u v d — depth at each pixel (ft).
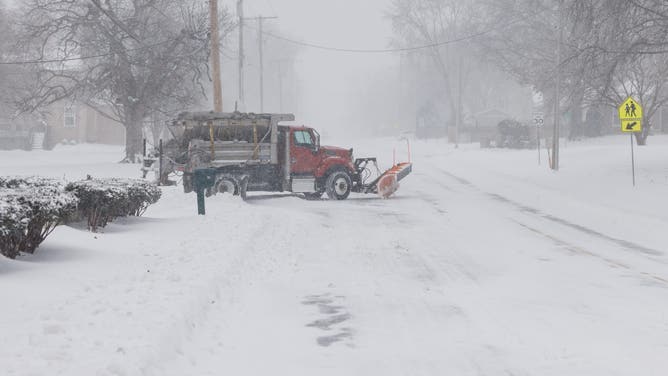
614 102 137.28
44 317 24.47
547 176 119.55
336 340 27.02
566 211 77.05
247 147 85.25
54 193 39.37
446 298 34.55
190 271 34.73
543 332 28.19
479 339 27.20
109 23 146.10
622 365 23.81
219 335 26.89
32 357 19.84
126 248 42.19
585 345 26.27
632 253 49.47
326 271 41.39
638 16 90.27
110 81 144.87
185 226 53.98
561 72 119.96
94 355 20.44
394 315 31.04
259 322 29.37
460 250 50.19
